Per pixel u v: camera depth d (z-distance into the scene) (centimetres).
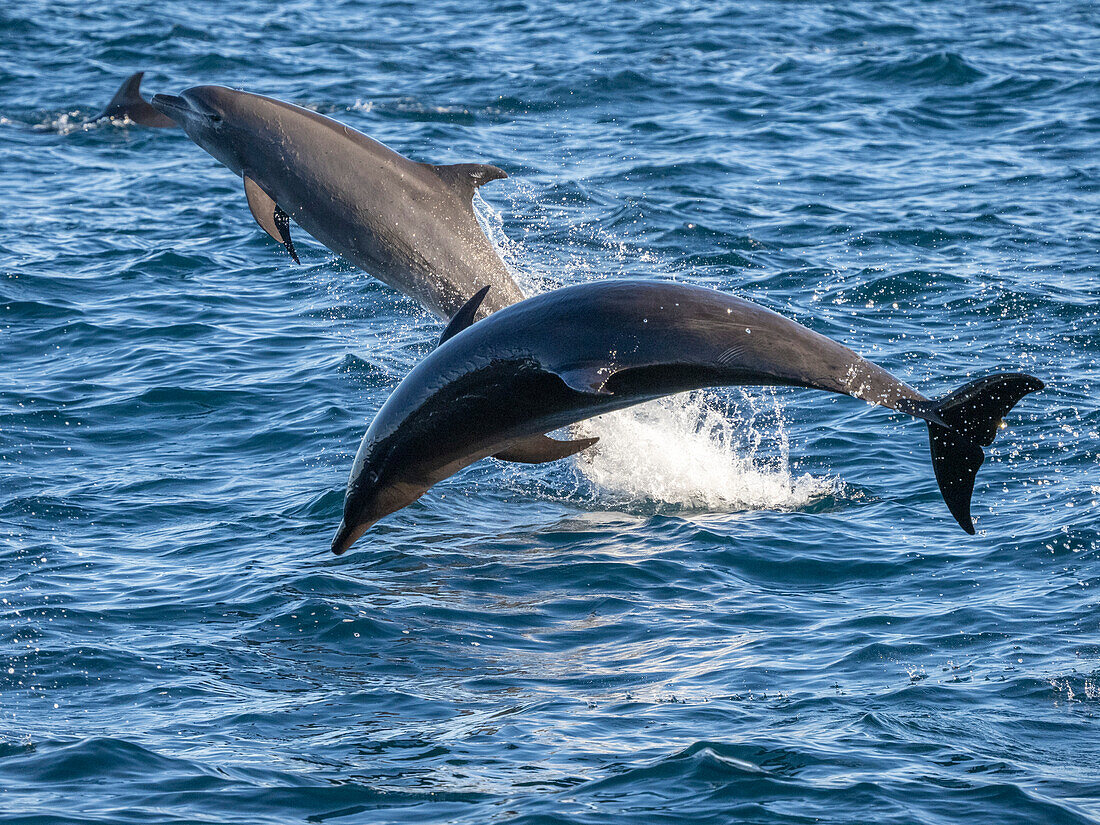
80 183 9506
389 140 10294
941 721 3269
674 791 2953
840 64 12438
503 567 4325
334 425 5622
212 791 2981
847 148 10019
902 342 6481
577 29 14175
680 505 4847
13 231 8381
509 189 9081
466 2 16062
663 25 14150
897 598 4025
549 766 3078
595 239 8112
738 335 3138
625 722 3297
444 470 3706
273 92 11681
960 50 12775
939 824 2811
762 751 3119
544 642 3809
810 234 8175
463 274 4550
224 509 4841
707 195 8925
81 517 4738
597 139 10362
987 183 9081
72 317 6956
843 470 5100
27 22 14050
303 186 4506
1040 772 3025
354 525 3828
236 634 3862
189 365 6303
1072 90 11344
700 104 11306
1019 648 3659
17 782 3023
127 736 3247
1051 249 7769
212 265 7906
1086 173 9219
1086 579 4078
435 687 3534
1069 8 14788
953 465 2980
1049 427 5359
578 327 3303
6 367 6303
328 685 3556
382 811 2897
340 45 13625
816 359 3067
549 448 3784
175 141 10600
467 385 3503
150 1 15575
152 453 5378
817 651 3691
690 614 3959
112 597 4106
